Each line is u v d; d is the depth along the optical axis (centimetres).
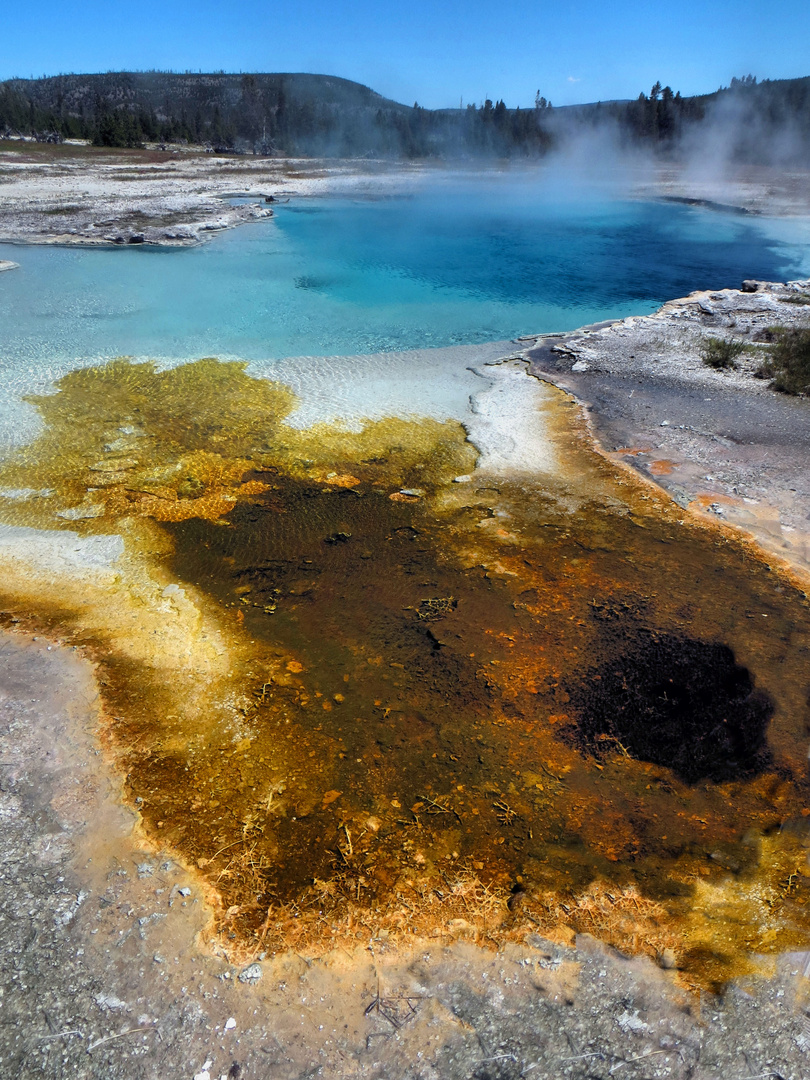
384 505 719
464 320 1366
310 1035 296
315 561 631
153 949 326
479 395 981
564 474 773
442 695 484
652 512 698
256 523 686
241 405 935
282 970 320
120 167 3416
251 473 776
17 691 472
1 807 389
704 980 317
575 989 315
